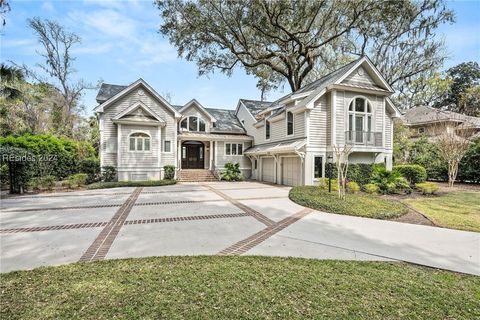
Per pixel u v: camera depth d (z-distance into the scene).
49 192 13.27
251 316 2.72
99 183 15.68
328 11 20.20
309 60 23.33
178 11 19.72
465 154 16.41
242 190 14.32
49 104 28.22
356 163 14.66
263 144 21.03
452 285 3.54
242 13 19.45
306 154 14.86
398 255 4.78
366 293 3.25
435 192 12.49
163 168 18.80
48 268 4.01
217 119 25.55
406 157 20.39
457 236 5.97
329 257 4.67
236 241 5.56
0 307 2.89
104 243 5.38
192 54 22.16
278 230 6.42
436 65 23.45
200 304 2.95
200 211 8.61
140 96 18.83
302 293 3.22
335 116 14.80
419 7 20.30
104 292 3.23
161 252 4.86
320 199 9.62
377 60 24.91
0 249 5.00
